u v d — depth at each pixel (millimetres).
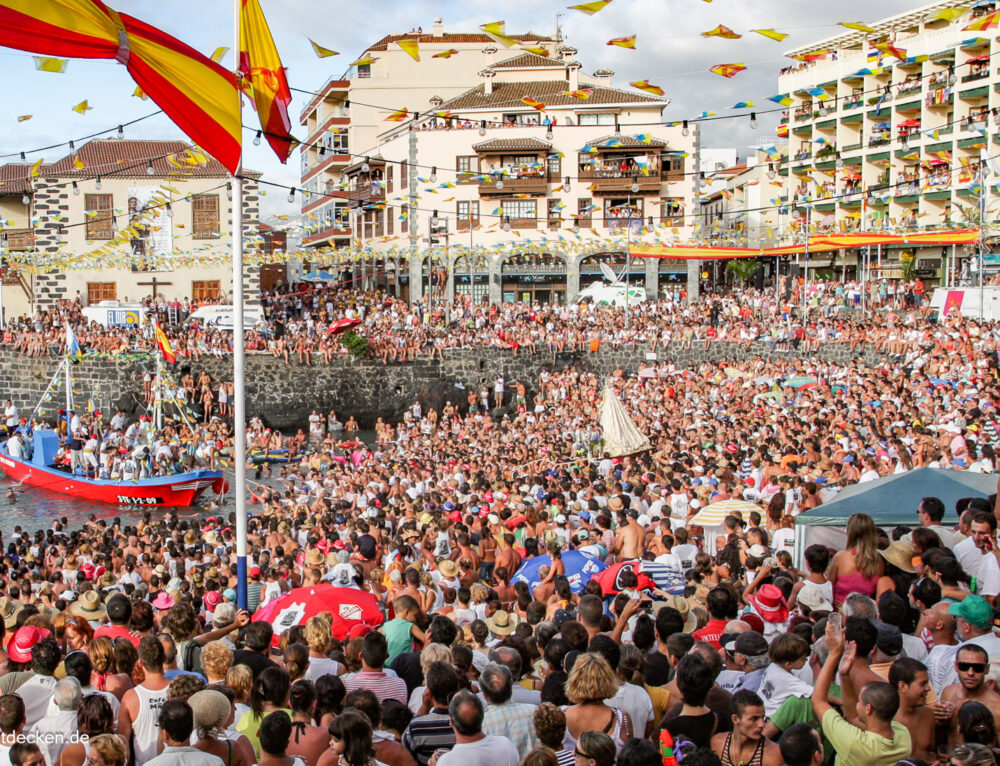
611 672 7828
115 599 10961
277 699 8164
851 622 7801
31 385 50844
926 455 20984
